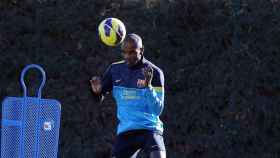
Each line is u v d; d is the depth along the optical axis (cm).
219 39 4097
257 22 4062
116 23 2542
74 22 4234
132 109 2402
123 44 2392
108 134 4056
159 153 2356
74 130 4081
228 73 4025
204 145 3969
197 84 4062
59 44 4234
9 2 4316
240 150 3950
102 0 4253
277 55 4009
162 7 4206
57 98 4119
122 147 2433
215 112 4009
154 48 4150
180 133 4028
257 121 3966
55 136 2655
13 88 4138
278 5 4097
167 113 4053
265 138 3953
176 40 4162
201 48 4116
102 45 4203
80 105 4112
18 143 2616
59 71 4175
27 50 4219
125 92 2412
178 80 4084
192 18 4166
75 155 4000
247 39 4059
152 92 2347
